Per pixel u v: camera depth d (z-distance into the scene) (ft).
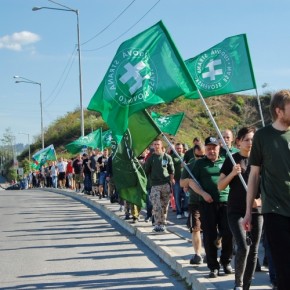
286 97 15.12
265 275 23.40
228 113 156.87
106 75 25.57
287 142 15.14
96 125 199.82
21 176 225.56
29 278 27.12
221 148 28.17
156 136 26.21
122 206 53.11
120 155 39.70
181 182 23.94
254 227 19.72
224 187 20.52
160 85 25.02
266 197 15.21
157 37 25.44
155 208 37.35
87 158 79.30
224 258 23.35
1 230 45.42
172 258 28.19
